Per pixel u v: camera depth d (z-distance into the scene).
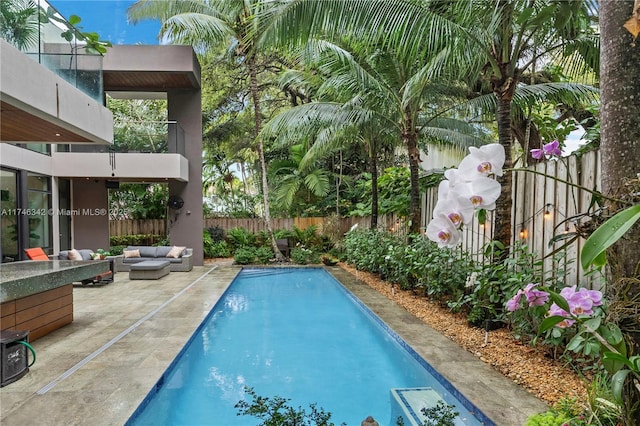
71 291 5.41
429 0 4.52
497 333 4.47
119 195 14.93
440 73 5.58
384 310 5.93
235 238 14.21
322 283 9.91
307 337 5.42
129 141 10.67
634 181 0.96
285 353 4.77
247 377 4.05
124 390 3.20
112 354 4.09
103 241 11.89
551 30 4.44
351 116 7.80
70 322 5.35
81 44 5.55
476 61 4.76
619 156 0.99
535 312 1.22
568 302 1.05
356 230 11.80
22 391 3.19
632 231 0.97
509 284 4.05
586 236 1.13
